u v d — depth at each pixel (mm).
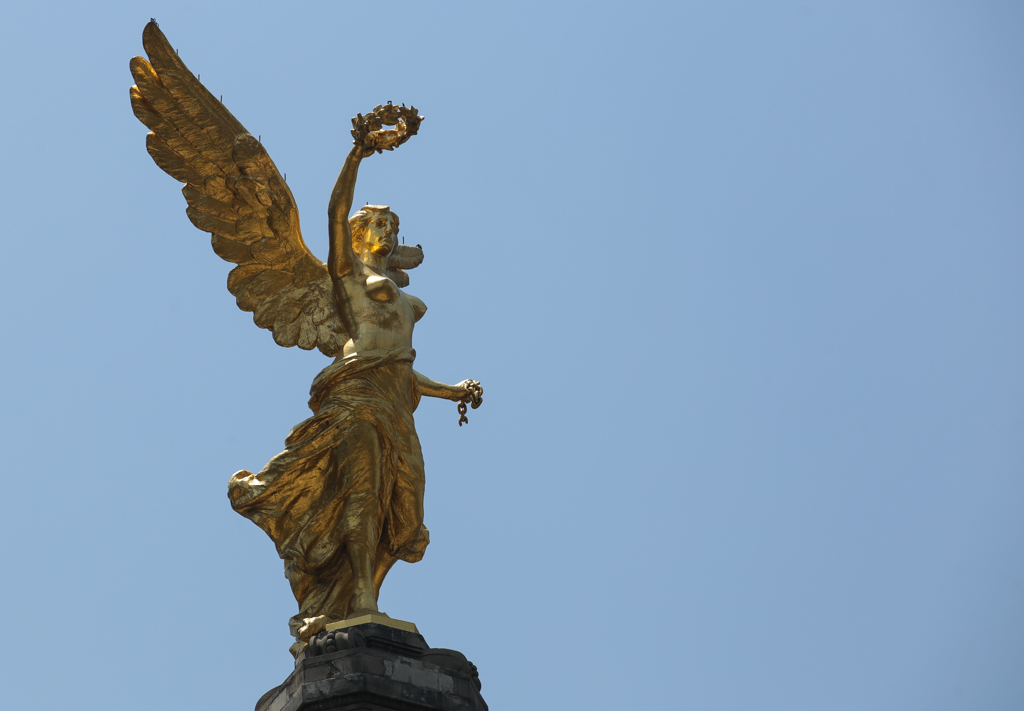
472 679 102312
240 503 106438
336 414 107500
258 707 102062
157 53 116125
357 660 98625
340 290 111938
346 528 105562
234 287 114562
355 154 109375
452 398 116062
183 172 115188
